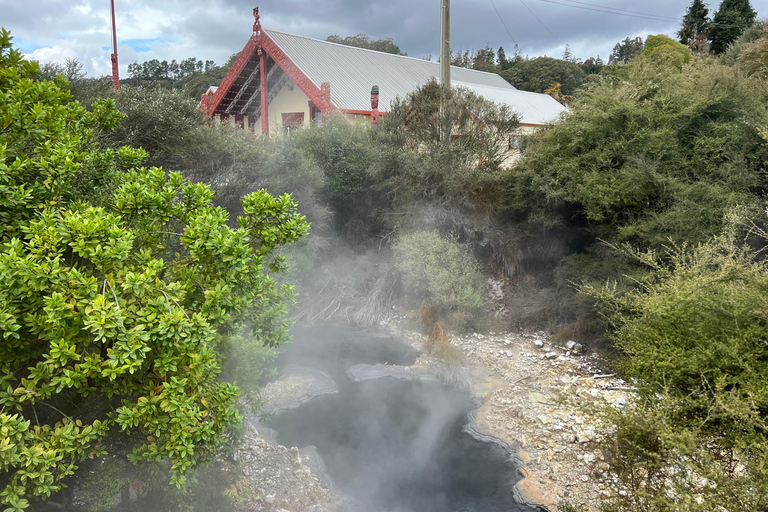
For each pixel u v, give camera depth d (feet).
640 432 12.94
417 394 31.24
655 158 35.14
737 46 72.13
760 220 28.19
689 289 15.51
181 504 16.43
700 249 19.54
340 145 47.98
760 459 11.10
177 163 43.96
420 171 43.55
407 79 82.64
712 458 11.84
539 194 40.45
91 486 15.53
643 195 34.60
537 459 23.81
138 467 15.30
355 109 63.05
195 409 11.44
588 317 36.09
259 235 15.14
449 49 46.32
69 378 10.18
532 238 43.57
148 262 12.52
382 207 48.32
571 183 37.73
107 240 11.72
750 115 32.86
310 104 72.13
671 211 33.06
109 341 12.19
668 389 13.61
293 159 43.29
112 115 20.43
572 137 38.75
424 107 44.83
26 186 14.62
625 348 19.02
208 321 13.17
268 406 28.66
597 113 37.14
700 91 36.63
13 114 14.06
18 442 10.43
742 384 12.88
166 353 10.96
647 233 33.47
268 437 25.39
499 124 45.09
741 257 17.54
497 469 23.50
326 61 74.23
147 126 43.93
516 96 96.94
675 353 14.58
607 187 35.22
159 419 11.27
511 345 37.65
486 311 41.06
